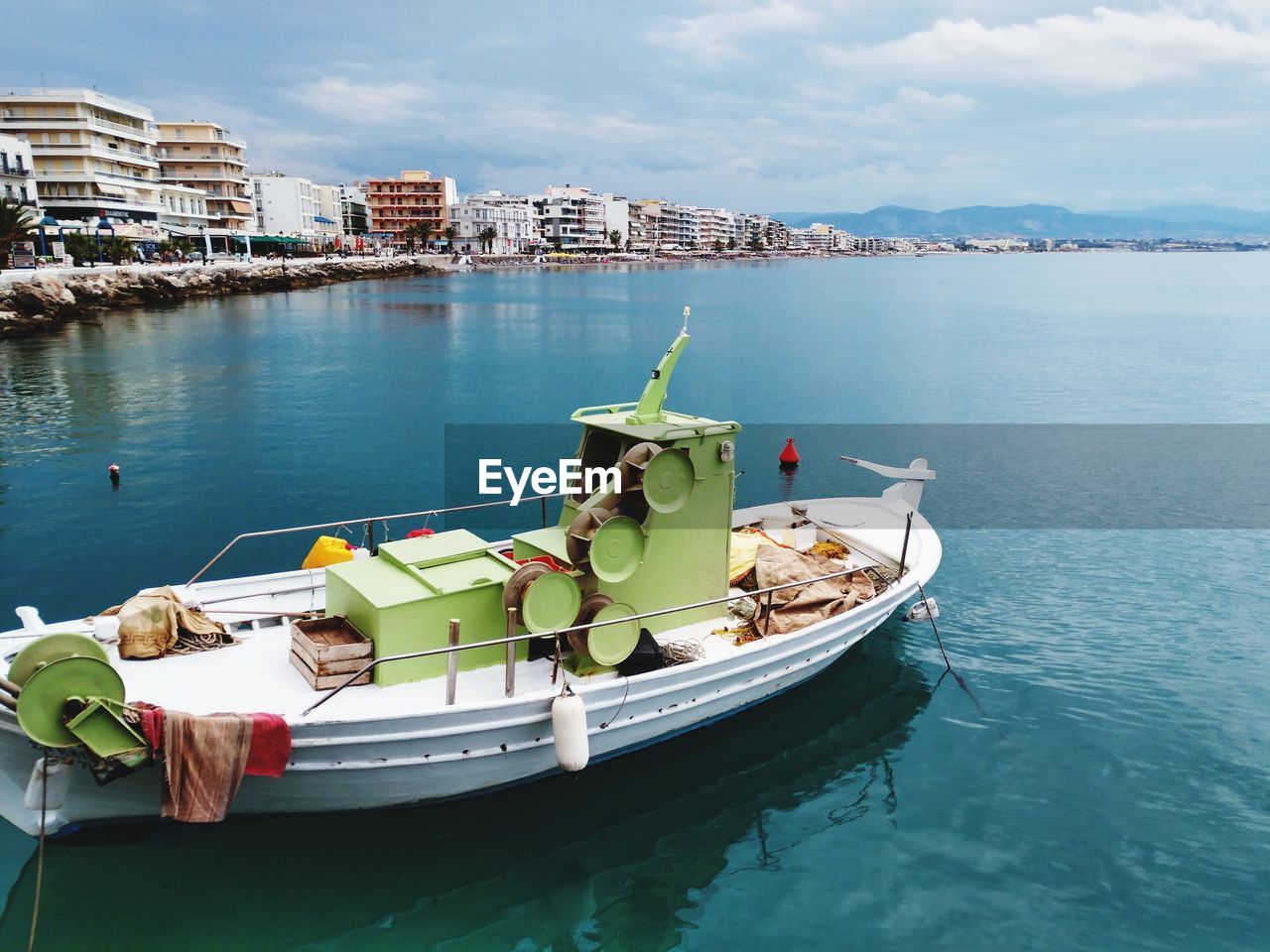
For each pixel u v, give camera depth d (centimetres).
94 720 787
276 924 873
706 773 1135
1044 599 1678
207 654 1022
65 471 2592
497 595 1028
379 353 5450
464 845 1001
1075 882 951
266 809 934
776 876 961
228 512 2231
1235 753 1177
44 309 6206
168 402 3722
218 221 12494
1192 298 10888
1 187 7838
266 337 6097
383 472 2641
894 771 1145
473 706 913
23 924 863
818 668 1280
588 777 1101
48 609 1630
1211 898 924
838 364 5066
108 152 9612
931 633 1530
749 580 1302
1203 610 1625
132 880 923
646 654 1064
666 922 897
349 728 872
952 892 939
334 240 16388
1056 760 1167
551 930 878
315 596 1211
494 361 5184
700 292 12350
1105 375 4591
